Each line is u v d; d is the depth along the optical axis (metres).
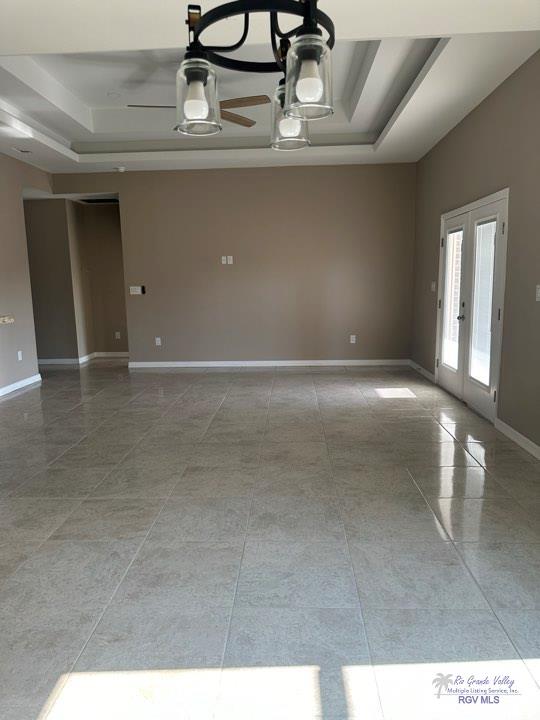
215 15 1.42
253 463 3.64
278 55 1.60
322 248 7.30
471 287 4.97
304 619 1.96
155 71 4.84
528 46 3.45
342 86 5.36
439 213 5.98
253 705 1.58
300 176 7.16
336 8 2.74
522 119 3.76
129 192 7.32
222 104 4.45
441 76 3.97
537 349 3.59
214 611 2.01
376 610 2.00
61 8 2.66
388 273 7.31
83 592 2.15
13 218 6.29
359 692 1.62
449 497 3.02
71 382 6.73
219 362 7.64
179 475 3.44
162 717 1.54
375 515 2.80
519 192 3.83
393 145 6.12
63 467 3.63
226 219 7.30
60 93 5.20
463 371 5.27
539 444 3.60
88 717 1.55
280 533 2.62
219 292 7.48
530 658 1.75
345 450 3.87
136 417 4.93
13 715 1.56
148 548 2.50
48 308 8.19
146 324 7.63
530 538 2.54
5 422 4.84
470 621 1.93
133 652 1.80
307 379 6.61
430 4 2.70
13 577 2.28
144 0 2.59
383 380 6.48
